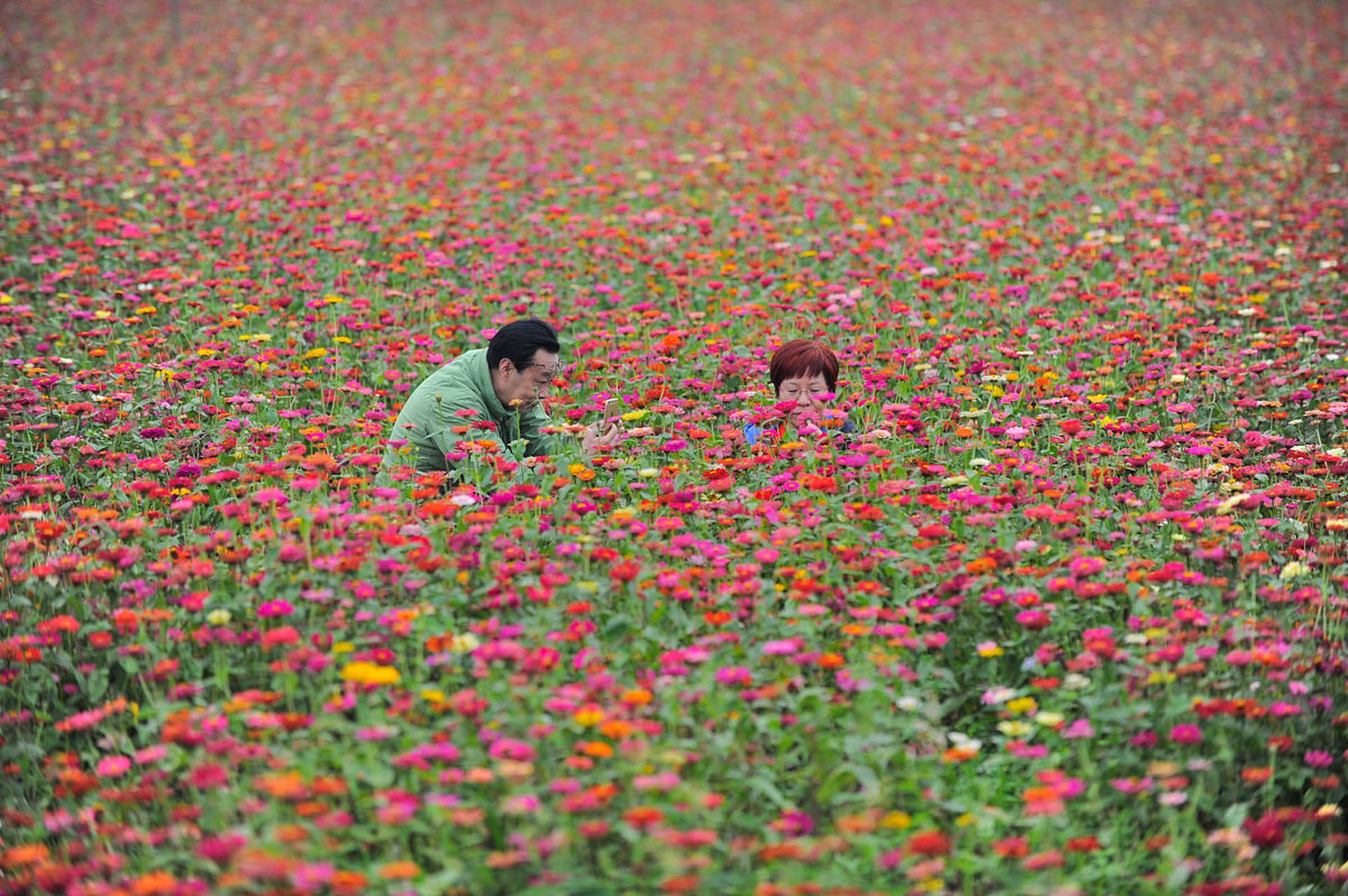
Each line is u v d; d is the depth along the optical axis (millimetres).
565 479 7758
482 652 5801
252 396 10070
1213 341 12477
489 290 13500
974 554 7188
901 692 6086
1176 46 31859
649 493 8195
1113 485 8578
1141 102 25734
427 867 5281
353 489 8258
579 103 26562
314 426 9391
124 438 9625
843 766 5527
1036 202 17984
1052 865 5027
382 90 27344
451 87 27703
